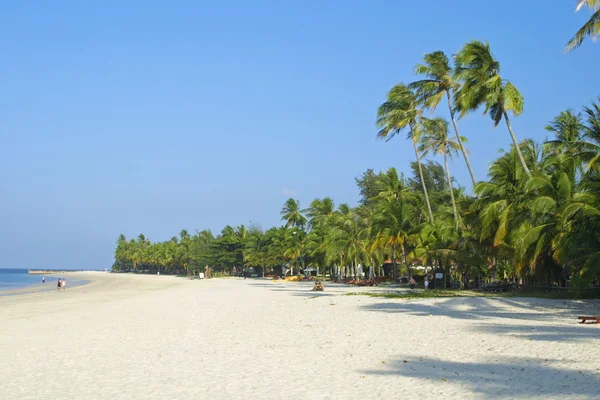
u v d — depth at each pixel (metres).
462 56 36.59
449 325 20.12
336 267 88.94
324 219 89.06
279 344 16.66
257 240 112.88
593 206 29.11
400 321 21.94
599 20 24.17
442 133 51.16
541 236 31.02
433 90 46.47
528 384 10.40
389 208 52.31
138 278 138.62
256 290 55.75
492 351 14.19
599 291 31.25
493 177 39.12
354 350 15.16
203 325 22.48
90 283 101.94
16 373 12.61
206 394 10.37
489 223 35.22
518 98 34.75
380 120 53.00
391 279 70.25
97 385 11.28
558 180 31.30
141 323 23.72
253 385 11.04
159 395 10.35
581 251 28.64
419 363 12.99
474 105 37.25
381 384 10.86
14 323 24.59
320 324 21.83
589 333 16.95
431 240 47.56
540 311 25.03
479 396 9.67
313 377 11.70
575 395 9.43
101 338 18.72
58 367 13.30
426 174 88.12
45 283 106.31
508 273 46.59
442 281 49.84
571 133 42.72
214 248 124.62
